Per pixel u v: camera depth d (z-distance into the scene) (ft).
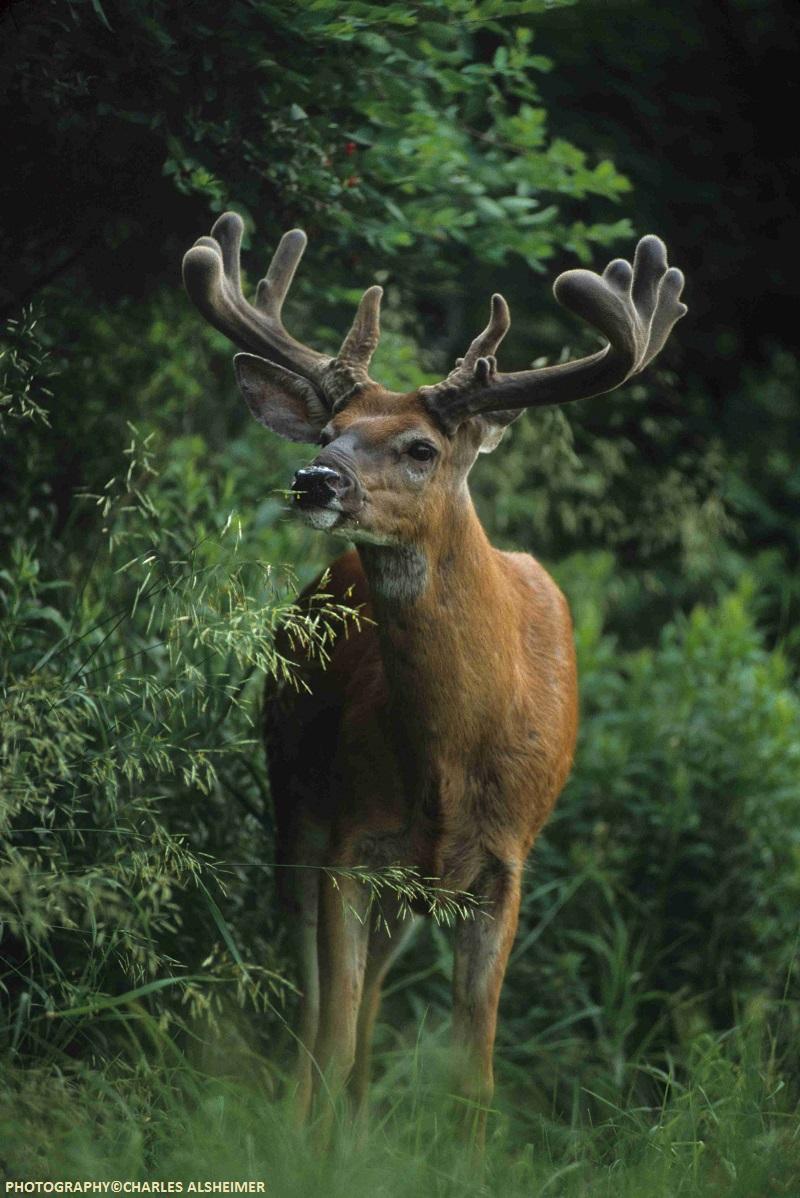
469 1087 26.43
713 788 38.24
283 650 31.53
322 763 30.30
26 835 25.95
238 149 29.81
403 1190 22.15
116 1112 22.71
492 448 26.71
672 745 39.81
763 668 41.83
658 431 47.14
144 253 33.91
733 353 60.80
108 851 26.11
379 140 31.65
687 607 58.49
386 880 26.30
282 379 27.63
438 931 34.09
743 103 54.19
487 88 39.58
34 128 30.12
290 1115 23.63
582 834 38.27
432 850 26.96
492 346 26.27
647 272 26.09
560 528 52.44
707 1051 29.27
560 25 44.57
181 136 29.50
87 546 35.42
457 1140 25.48
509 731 27.20
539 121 35.04
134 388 37.65
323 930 26.96
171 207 31.96
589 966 36.42
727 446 60.44
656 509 46.85
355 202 31.91
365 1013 29.37
